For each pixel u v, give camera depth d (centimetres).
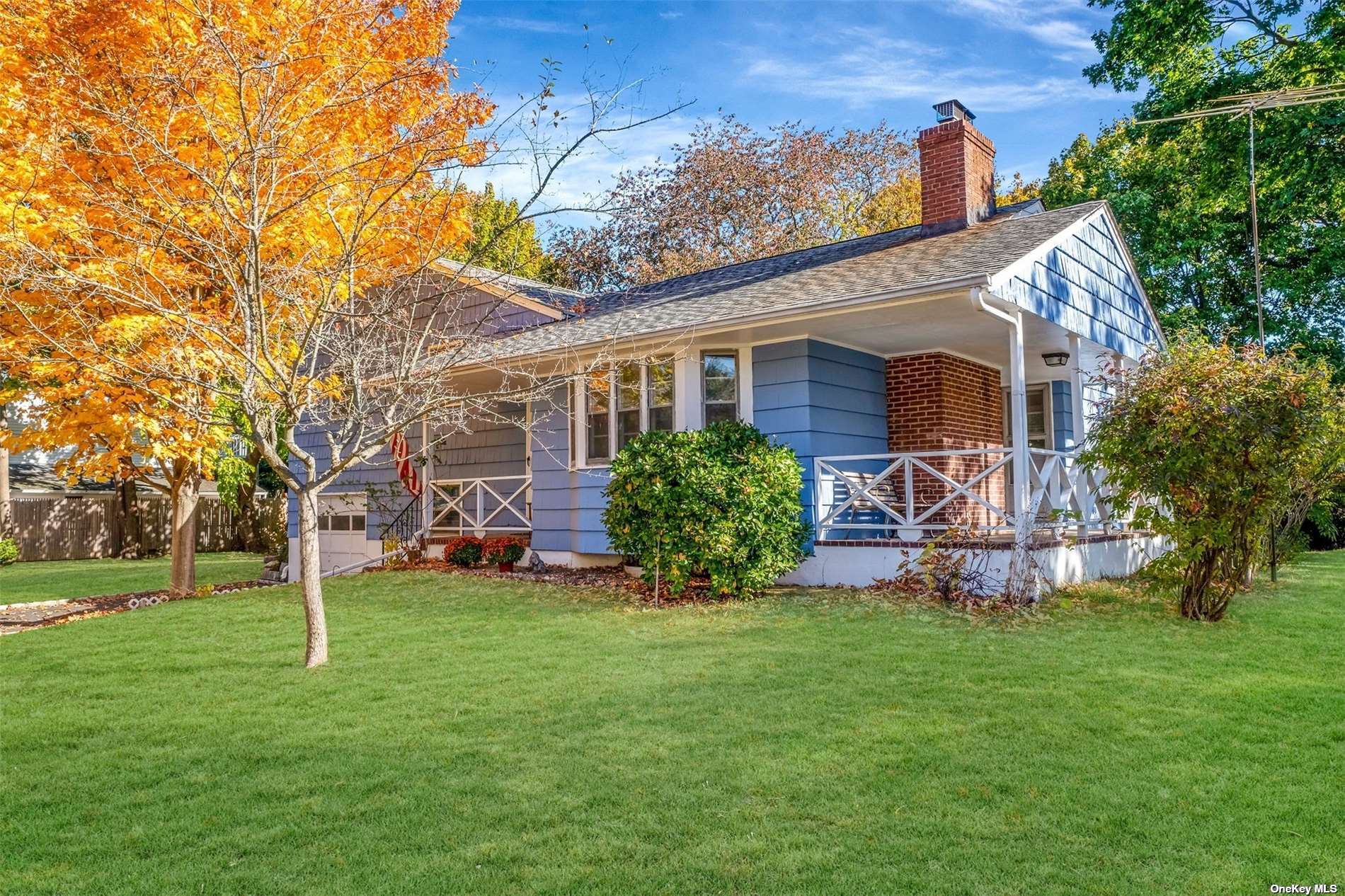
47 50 816
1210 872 346
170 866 371
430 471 1491
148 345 838
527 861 366
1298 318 1998
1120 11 1789
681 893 339
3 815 429
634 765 468
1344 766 445
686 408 1111
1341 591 1000
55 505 2567
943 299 881
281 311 845
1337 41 1584
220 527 2883
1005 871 349
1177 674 620
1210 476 764
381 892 344
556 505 1245
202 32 736
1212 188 1856
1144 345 1427
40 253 718
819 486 1068
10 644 851
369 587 1109
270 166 727
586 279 3089
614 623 842
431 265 873
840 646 717
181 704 616
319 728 549
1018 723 516
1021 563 859
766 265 1359
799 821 397
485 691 618
